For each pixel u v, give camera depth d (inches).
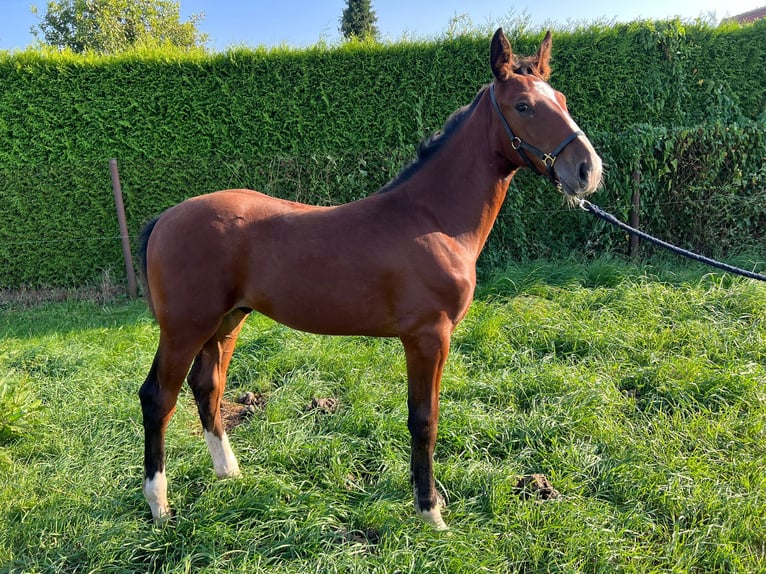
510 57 76.6
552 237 230.2
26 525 80.7
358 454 99.5
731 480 88.3
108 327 179.8
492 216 82.6
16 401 108.5
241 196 81.1
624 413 112.7
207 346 90.0
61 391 127.0
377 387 124.6
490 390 120.9
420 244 74.7
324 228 76.1
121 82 219.5
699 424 103.7
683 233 228.7
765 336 137.1
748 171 221.0
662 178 223.3
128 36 725.9
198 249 76.2
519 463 95.9
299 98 226.5
